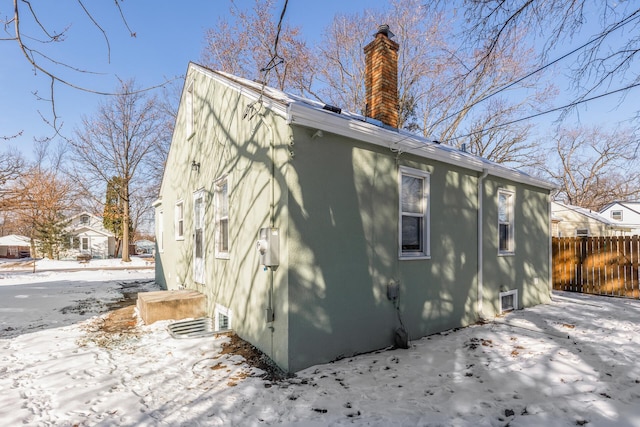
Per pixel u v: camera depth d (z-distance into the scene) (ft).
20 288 40.37
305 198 14.42
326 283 14.89
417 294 18.65
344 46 65.72
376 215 17.01
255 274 16.37
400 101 61.46
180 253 30.83
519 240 26.45
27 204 64.75
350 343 15.52
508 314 23.72
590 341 16.70
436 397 11.26
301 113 13.83
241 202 18.17
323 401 11.12
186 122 29.40
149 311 21.42
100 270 67.82
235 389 12.15
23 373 13.74
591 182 99.14
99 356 15.66
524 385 11.91
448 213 20.83
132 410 10.75
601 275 31.73
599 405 10.34
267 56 59.82
